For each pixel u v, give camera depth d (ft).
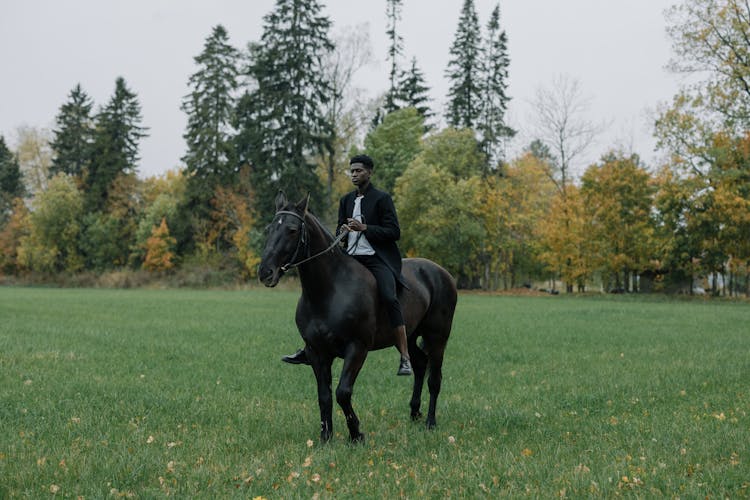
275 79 159.12
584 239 153.48
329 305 19.30
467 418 23.70
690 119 136.36
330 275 19.53
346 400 19.15
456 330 56.29
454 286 24.53
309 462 17.39
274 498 14.71
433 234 155.43
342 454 18.39
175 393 27.43
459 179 164.25
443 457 18.30
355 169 21.42
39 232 215.10
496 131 182.60
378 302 20.26
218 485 15.58
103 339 46.52
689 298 137.08
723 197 131.75
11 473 16.25
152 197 223.92
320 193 158.61
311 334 19.57
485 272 175.52
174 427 21.72
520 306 96.89
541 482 15.74
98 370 33.17
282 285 162.40
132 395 26.58
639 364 37.04
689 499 14.30
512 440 20.40
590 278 159.84
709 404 25.45
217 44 196.44
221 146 191.01
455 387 30.12
